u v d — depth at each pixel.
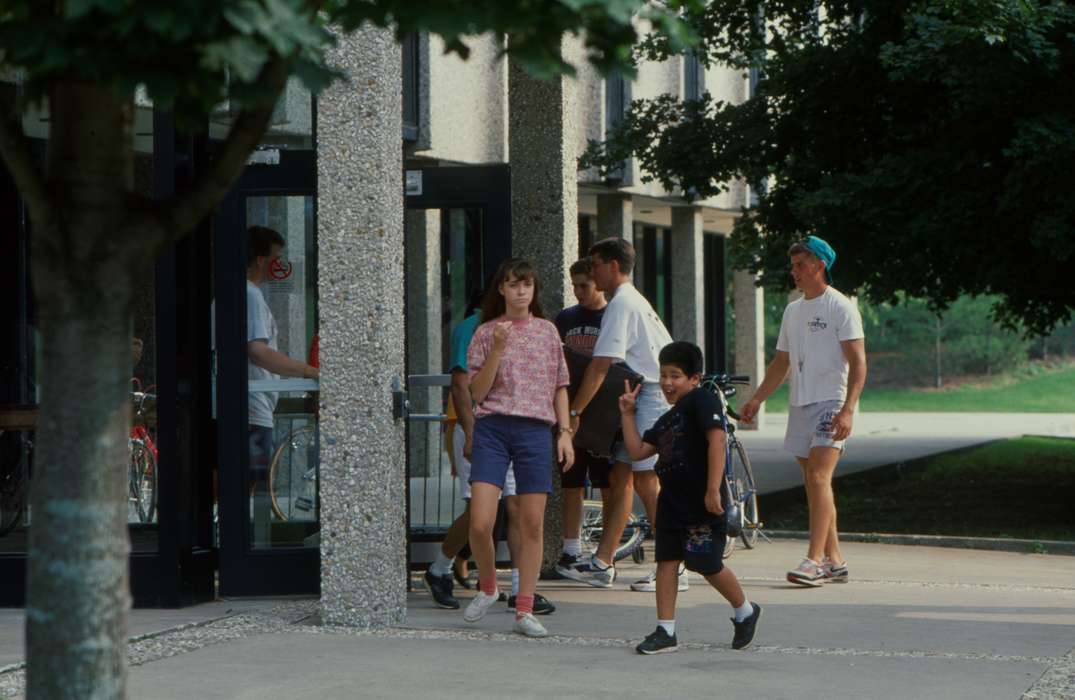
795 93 42.66
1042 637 18.48
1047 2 34.28
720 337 85.81
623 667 16.28
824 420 23.11
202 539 21.11
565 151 23.88
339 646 17.36
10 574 20.34
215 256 20.67
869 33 40.41
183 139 20.25
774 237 46.44
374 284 18.52
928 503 41.47
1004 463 55.50
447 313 23.17
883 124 42.12
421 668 16.09
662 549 17.33
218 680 15.37
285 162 20.67
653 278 76.50
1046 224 33.44
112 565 8.55
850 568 26.17
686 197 46.44
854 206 36.53
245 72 7.20
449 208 23.06
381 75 18.42
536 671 15.99
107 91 8.12
